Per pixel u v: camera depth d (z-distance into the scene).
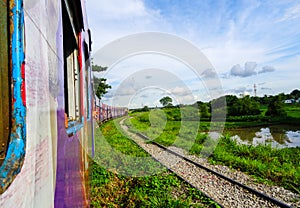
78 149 2.38
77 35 2.89
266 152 10.42
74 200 1.84
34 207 0.85
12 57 0.74
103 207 5.14
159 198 5.36
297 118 27.50
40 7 1.03
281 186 6.59
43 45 1.05
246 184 6.72
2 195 0.63
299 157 9.83
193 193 5.80
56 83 1.33
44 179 0.98
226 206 5.22
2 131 0.74
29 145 0.81
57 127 1.31
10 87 0.74
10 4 0.75
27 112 0.80
